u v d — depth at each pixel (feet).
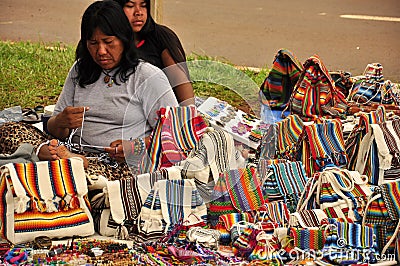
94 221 16.92
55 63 36.11
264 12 53.47
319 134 19.48
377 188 16.75
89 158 18.24
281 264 15.56
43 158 17.84
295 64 24.12
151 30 21.80
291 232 16.05
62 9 51.52
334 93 23.35
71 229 16.17
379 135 18.66
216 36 45.32
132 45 18.51
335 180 17.42
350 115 23.56
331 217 16.99
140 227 16.66
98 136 18.80
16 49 37.88
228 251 16.31
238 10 53.93
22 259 15.08
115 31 18.02
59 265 14.90
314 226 16.56
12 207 15.81
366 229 16.29
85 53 18.84
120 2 21.20
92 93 18.94
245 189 17.71
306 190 17.85
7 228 15.72
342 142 19.48
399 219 16.16
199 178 17.46
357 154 19.19
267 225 16.70
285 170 18.48
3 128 18.99
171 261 15.58
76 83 19.35
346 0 59.36
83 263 15.03
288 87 24.67
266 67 36.94
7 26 45.09
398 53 42.75
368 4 57.82
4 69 34.35
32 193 15.88
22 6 51.57
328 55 41.68
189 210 17.15
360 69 39.11
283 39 45.32
